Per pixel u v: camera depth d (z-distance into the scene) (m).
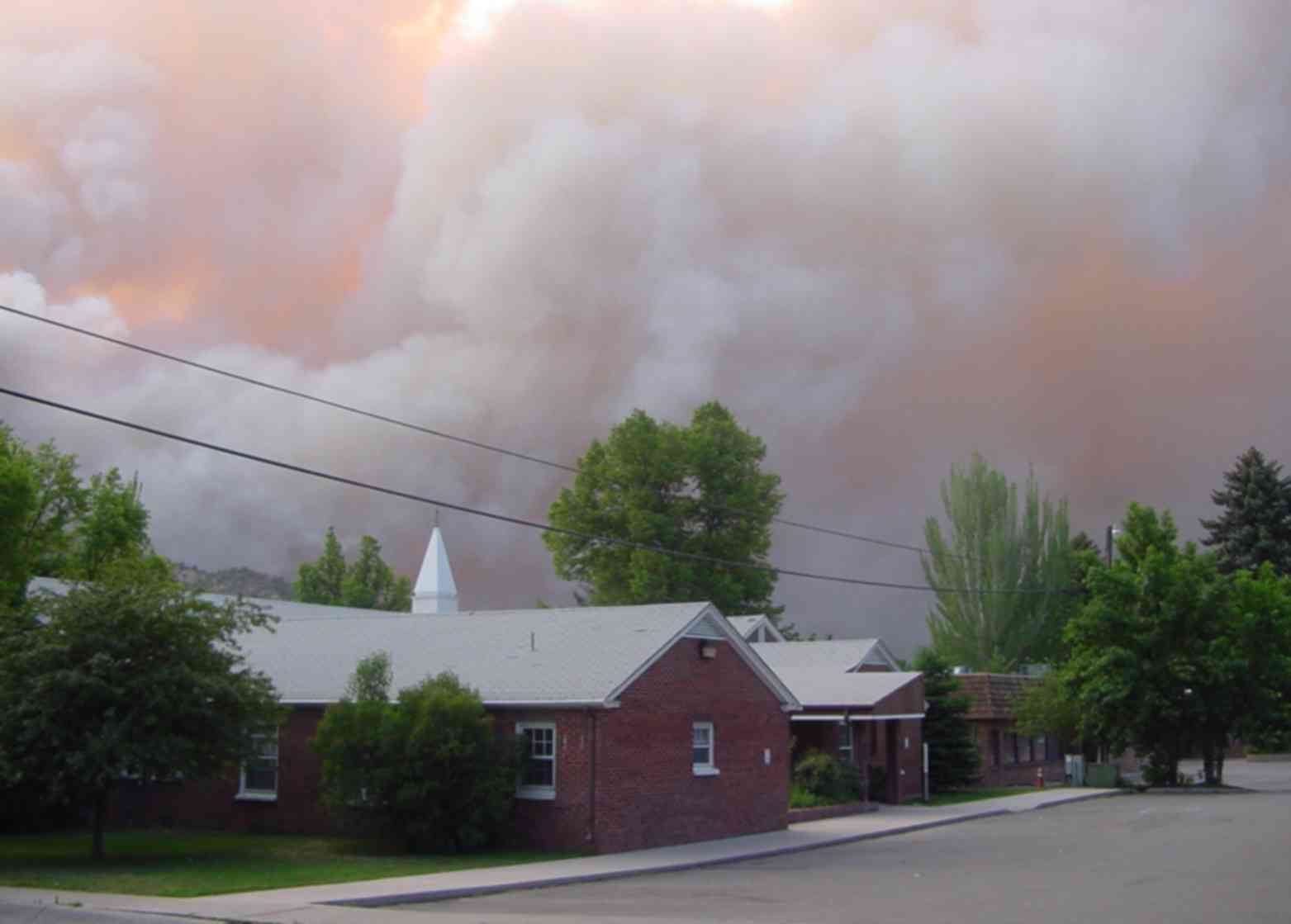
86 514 45.53
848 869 25.30
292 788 31.58
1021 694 57.66
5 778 24.62
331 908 19.44
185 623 25.20
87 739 23.92
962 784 49.97
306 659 34.69
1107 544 59.47
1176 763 54.91
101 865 25.05
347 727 27.91
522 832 28.42
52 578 40.88
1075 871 23.78
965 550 72.69
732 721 32.28
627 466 65.56
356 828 29.00
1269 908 18.33
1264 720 53.62
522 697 28.66
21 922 18.38
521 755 28.48
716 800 31.31
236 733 25.41
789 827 34.31
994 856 27.12
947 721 49.16
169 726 24.75
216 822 32.62
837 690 43.38
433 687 28.53
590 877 23.77
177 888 21.36
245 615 27.05
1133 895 20.08
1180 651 54.47
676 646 30.67
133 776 29.08
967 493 73.12
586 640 31.45
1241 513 92.75
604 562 65.25
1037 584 72.38
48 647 24.11
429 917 18.61
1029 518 73.00
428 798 27.20
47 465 44.16
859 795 41.84
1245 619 54.00
